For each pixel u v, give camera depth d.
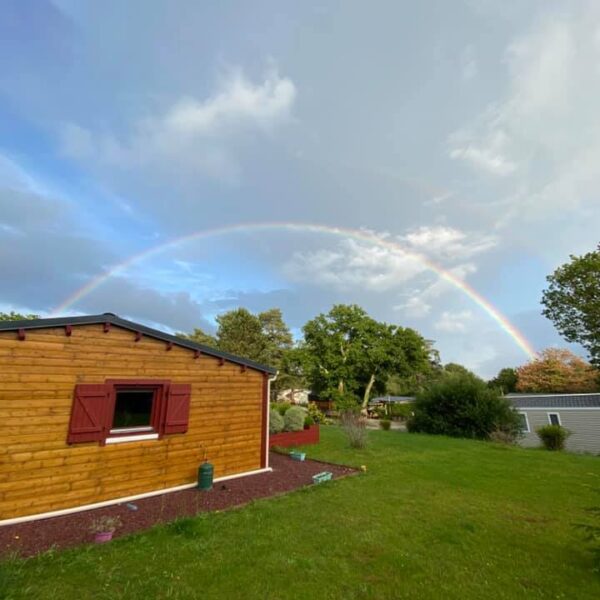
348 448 13.04
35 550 4.61
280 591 3.70
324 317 44.62
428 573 4.14
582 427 23.47
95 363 6.89
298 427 13.97
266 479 8.62
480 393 20.12
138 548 4.59
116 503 6.64
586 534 5.39
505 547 4.91
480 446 14.96
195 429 8.33
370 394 45.75
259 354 45.19
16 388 5.91
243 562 4.28
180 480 7.88
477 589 3.82
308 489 7.62
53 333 6.41
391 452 12.59
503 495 7.48
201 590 3.67
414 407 22.59
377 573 4.13
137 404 7.65
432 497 7.19
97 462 6.68
